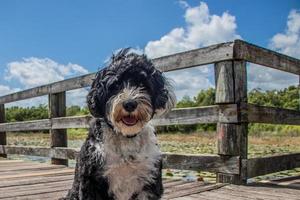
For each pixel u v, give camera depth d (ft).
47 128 16.61
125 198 6.39
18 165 15.92
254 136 34.94
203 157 10.74
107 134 6.37
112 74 6.60
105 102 6.54
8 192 10.03
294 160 12.14
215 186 9.89
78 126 14.67
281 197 8.77
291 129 36.63
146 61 6.81
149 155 6.38
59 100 16.34
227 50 10.07
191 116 10.98
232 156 10.16
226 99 10.17
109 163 6.23
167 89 6.95
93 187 6.31
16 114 57.57
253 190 9.50
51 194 9.78
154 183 6.45
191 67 10.98
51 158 16.46
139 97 6.34
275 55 11.27
